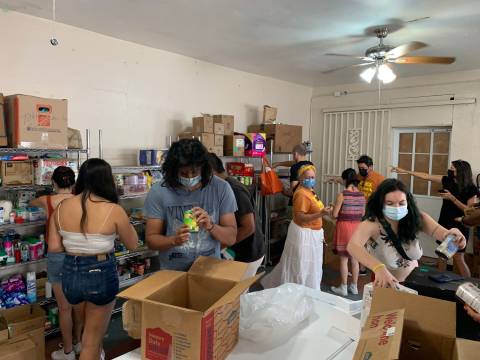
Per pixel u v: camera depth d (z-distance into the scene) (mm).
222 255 2277
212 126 4109
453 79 4977
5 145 2520
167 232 1672
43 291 2840
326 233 4910
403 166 5598
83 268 1886
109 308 2018
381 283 1394
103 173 1932
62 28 3207
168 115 4160
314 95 6363
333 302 1596
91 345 1966
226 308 1154
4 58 2893
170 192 1656
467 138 4914
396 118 5496
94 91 3482
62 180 2516
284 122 5867
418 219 1830
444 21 3055
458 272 4141
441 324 1023
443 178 4254
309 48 3918
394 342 863
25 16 2979
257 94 5316
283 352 1227
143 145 3934
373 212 1871
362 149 5859
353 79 5613
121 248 3246
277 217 5184
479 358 900
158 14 2975
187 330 1021
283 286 1556
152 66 3953
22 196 2777
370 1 2668
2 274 2838
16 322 2354
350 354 1223
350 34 3428
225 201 1705
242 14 2963
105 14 2980
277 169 5660
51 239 2084
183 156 1551
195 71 4414
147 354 1084
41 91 3117
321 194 6355
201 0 2689
